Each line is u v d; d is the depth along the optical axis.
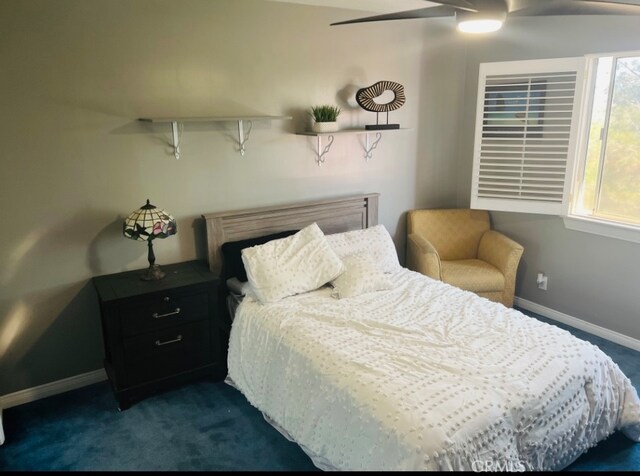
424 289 3.06
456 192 4.48
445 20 3.98
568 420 2.08
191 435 2.52
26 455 2.38
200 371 2.96
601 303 3.54
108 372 2.93
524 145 3.68
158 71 2.89
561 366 2.13
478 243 4.13
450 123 4.27
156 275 2.87
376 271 3.09
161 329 2.77
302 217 3.59
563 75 3.43
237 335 2.84
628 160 3.32
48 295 2.83
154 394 2.91
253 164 3.35
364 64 3.68
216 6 2.99
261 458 2.34
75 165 2.76
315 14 3.37
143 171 2.97
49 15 2.54
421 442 1.68
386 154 3.99
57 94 2.64
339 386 2.03
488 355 2.19
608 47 3.21
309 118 3.51
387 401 1.86
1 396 2.79
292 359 2.36
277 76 3.31
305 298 2.90
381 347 2.27
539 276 3.92
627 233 3.28
